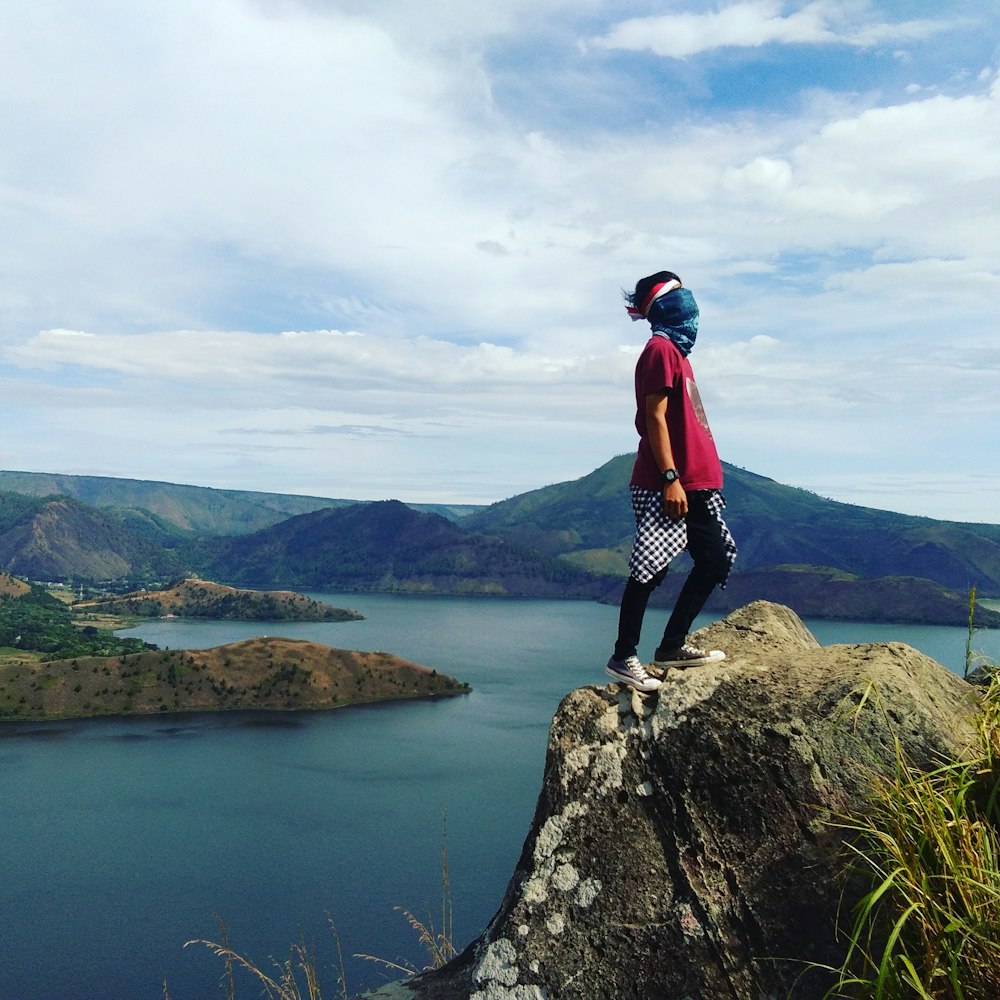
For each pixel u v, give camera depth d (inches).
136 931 2610.7
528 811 3693.4
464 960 195.6
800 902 153.8
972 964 121.3
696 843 168.2
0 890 2903.5
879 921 141.4
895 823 141.1
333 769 4382.4
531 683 7037.4
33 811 3720.5
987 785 143.6
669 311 203.0
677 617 201.9
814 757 164.1
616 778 181.2
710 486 196.4
